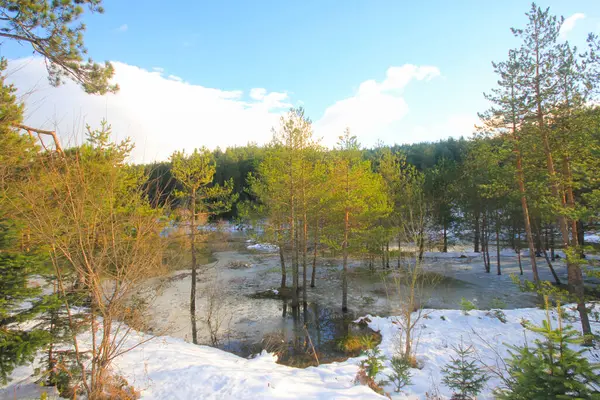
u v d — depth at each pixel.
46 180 4.86
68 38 6.95
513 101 11.25
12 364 4.65
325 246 20.17
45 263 5.25
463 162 24.77
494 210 22.78
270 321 13.72
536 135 11.08
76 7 6.79
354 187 15.48
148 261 5.30
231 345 11.23
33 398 5.07
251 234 16.88
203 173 14.55
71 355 5.62
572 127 10.30
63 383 5.35
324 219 17.38
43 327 5.28
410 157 49.69
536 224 22.66
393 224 22.02
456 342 10.16
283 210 15.98
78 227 4.42
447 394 6.83
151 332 10.55
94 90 7.96
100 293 4.82
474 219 27.00
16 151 5.98
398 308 15.15
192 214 14.26
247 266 24.33
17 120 6.72
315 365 9.48
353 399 5.37
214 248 30.11
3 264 4.54
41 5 6.34
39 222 4.29
